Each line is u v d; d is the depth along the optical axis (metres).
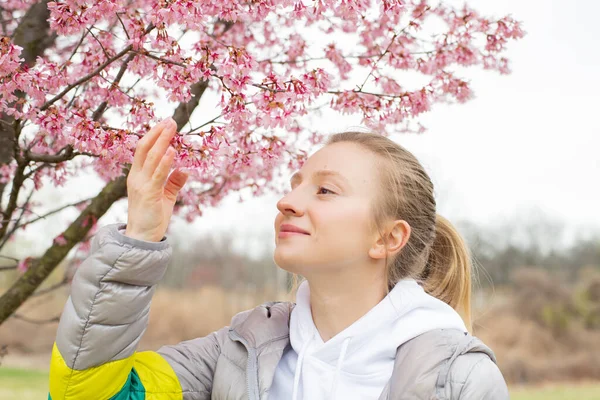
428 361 1.37
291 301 1.90
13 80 1.61
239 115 1.56
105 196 2.34
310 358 1.47
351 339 1.45
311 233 1.45
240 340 1.56
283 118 1.54
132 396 1.44
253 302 20.64
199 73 1.61
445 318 1.49
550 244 22.30
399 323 1.47
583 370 17.03
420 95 2.10
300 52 2.51
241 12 1.60
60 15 1.61
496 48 2.35
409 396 1.34
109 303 1.29
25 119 1.69
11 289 2.34
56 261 2.34
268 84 1.58
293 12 1.60
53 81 1.72
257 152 1.92
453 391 1.33
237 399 1.49
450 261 1.79
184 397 1.53
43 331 14.42
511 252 22.08
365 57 2.38
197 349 1.63
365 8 1.63
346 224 1.45
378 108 2.09
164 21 1.56
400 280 1.57
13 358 13.95
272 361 1.53
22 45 2.40
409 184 1.62
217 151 1.49
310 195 1.49
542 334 18.66
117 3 1.62
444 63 2.34
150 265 1.30
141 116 1.74
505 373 16.88
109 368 1.34
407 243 1.62
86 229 2.35
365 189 1.50
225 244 22.52
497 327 18.97
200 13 1.53
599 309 19.44
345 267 1.46
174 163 1.46
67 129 1.63
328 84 1.67
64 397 1.33
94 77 1.87
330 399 1.41
